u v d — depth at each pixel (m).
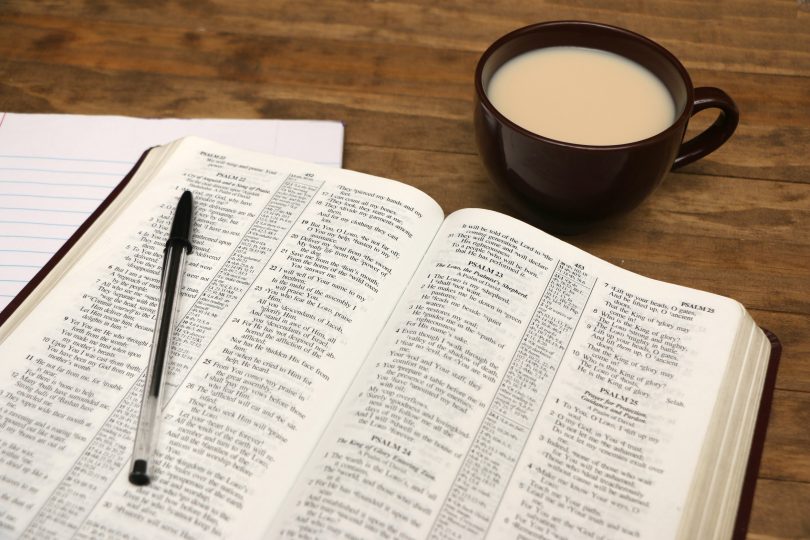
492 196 0.60
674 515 0.46
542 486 0.46
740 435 0.49
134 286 0.53
